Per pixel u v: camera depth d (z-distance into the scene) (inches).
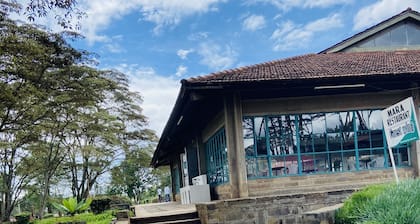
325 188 397.1
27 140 766.5
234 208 326.0
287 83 370.6
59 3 276.7
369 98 419.5
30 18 286.7
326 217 247.1
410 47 563.2
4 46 541.3
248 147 394.6
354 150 410.3
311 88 391.9
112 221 428.1
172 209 463.2
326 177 400.5
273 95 405.7
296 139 403.2
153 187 1638.8
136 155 1243.8
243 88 370.9
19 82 601.0
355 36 559.8
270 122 402.3
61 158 965.2
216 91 371.6
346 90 416.2
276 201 331.3
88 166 1117.7
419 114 412.5
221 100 406.9
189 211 378.9
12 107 616.4
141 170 1539.1
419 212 194.4
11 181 938.7
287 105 406.9
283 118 405.4
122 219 461.4
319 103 411.8
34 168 932.6
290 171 397.4
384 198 214.8
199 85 354.6
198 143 554.3
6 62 564.7
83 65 758.5
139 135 1234.6
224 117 405.7
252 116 400.8
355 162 408.2
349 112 416.2
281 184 392.5
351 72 391.9
